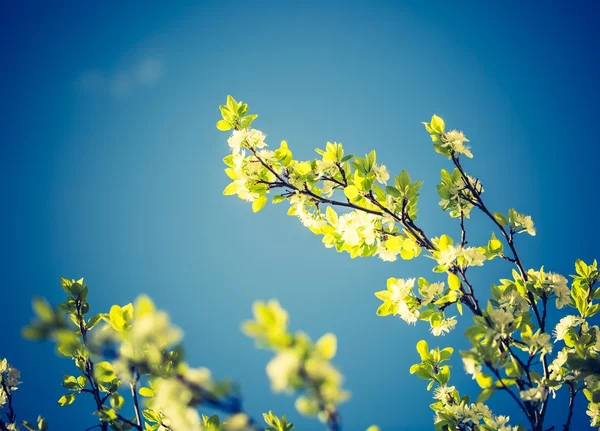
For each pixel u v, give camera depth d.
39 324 1.11
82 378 1.49
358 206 1.52
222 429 1.41
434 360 1.54
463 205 1.50
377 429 1.35
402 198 1.52
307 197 1.54
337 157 1.54
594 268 1.51
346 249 1.55
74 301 1.46
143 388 1.45
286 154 1.55
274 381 0.96
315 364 0.97
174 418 1.20
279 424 1.46
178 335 1.11
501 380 1.40
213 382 1.13
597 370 1.41
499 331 1.41
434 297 1.49
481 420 1.49
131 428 1.43
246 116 1.56
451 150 1.51
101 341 1.18
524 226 1.49
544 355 1.42
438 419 1.49
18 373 1.48
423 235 1.50
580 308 1.50
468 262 1.46
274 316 0.99
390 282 1.52
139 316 1.11
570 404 1.45
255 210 1.55
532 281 1.48
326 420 0.97
